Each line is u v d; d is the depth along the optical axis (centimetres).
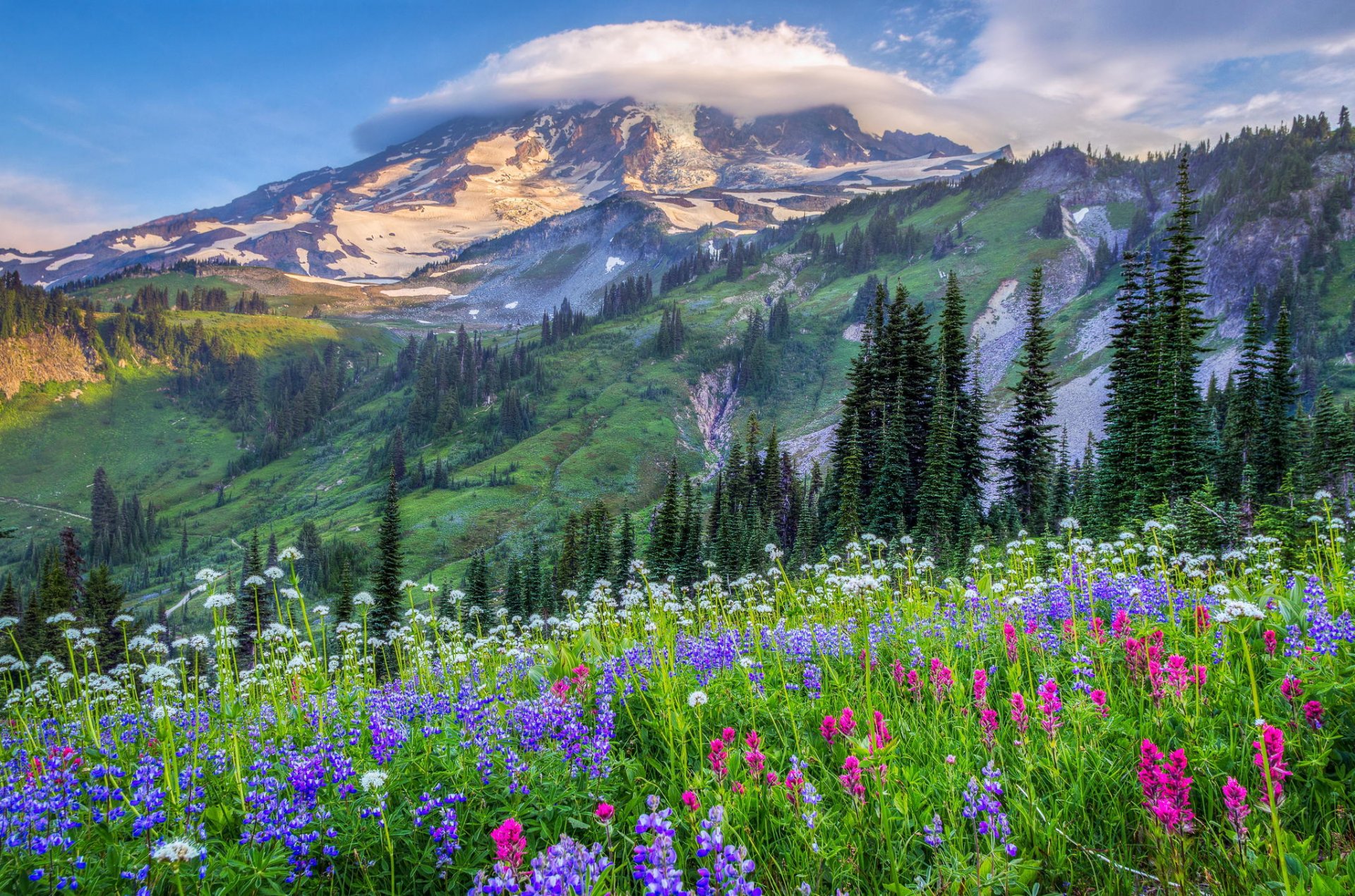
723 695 742
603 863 427
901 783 555
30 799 516
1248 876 439
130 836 525
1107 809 528
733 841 509
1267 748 435
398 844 523
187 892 462
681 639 953
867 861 505
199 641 898
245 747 737
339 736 717
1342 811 493
